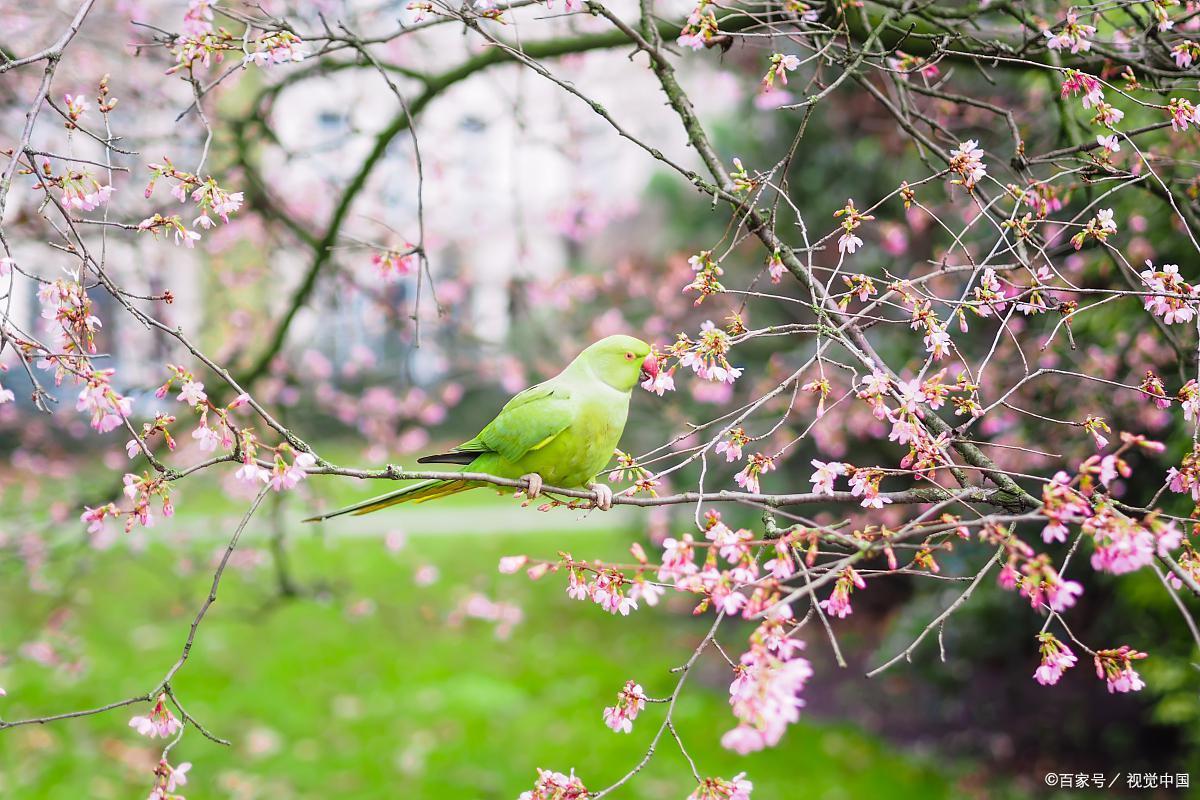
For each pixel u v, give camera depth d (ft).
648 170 36.32
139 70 19.60
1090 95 9.20
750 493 8.26
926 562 6.83
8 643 22.59
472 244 28.27
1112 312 15.33
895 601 30.32
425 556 34.73
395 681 25.25
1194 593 6.79
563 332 26.03
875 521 21.54
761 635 6.02
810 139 27.09
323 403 24.53
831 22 11.84
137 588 29.58
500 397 49.98
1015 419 16.48
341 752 21.48
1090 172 10.28
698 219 30.86
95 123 18.71
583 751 21.89
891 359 20.62
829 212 26.27
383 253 13.70
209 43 8.73
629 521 34.01
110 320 23.89
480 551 35.65
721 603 6.54
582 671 26.84
